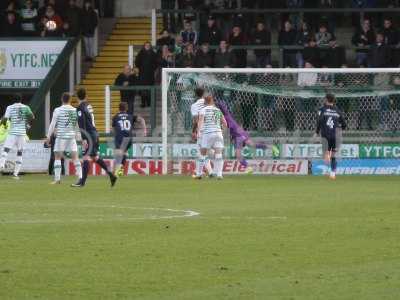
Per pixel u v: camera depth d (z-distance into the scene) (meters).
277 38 106.75
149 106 97.12
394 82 89.62
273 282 31.62
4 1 107.69
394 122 89.62
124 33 109.31
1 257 36.12
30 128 91.94
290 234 42.06
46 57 102.06
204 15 104.00
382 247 38.47
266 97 89.88
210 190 66.69
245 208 53.22
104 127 100.50
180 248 38.19
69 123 73.19
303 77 90.00
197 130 80.31
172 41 101.62
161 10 103.62
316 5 104.62
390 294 29.95
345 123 82.81
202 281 31.89
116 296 29.75
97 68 104.81
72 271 33.53
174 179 80.06
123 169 86.81
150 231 43.12
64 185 72.50
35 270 33.69
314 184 73.31
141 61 97.31
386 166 89.06
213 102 82.94
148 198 60.03
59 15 105.38
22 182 76.69
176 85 89.62
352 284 31.36
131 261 35.34
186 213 50.53
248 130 89.62
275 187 69.75
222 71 87.50
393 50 98.31
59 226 44.94
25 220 47.41
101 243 39.44
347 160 89.00
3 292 30.28
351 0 104.31
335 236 41.41
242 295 29.77
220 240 40.28
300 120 89.88
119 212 51.22
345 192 64.69
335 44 97.38
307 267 34.25
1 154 85.75
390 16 105.00
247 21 103.69
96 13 105.00
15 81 102.38
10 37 102.31
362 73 89.06
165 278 32.38
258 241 40.00
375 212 50.75
